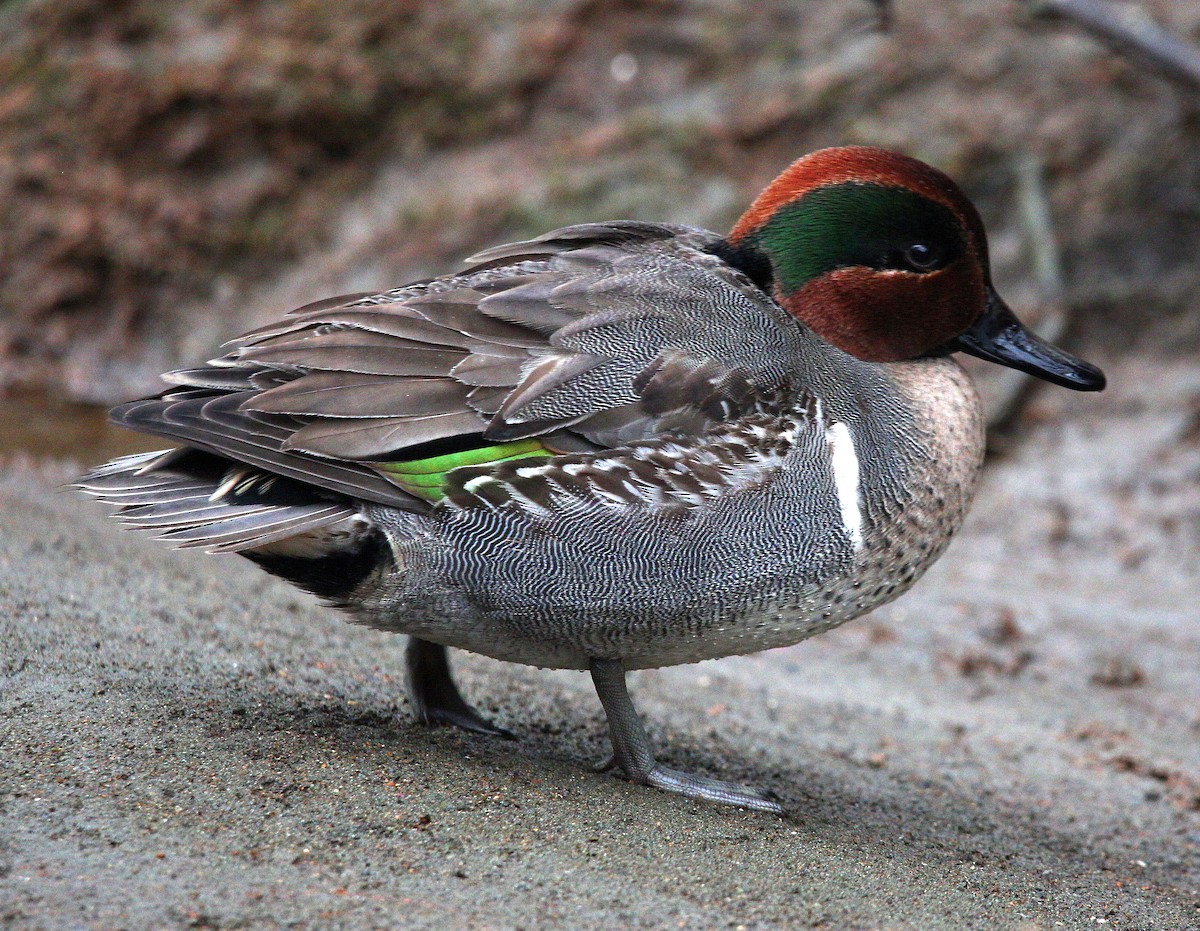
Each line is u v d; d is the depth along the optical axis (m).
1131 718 11.98
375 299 8.37
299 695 8.53
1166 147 17.53
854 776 9.76
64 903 5.89
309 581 7.93
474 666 10.16
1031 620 13.70
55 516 12.19
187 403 7.66
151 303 18.56
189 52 18.91
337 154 19.02
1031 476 16.12
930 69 18.28
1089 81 17.91
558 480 7.64
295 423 7.59
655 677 11.39
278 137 18.91
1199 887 8.65
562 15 19.03
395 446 7.52
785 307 9.03
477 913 6.25
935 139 17.97
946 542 8.84
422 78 19.00
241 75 18.81
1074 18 15.36
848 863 7.50
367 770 7.50
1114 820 9.81
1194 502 15.38
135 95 18.72
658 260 8.66
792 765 9.69
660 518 7.74
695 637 8.09
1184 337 17.08
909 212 8.88
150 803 6.76
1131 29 15.26
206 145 18.83
